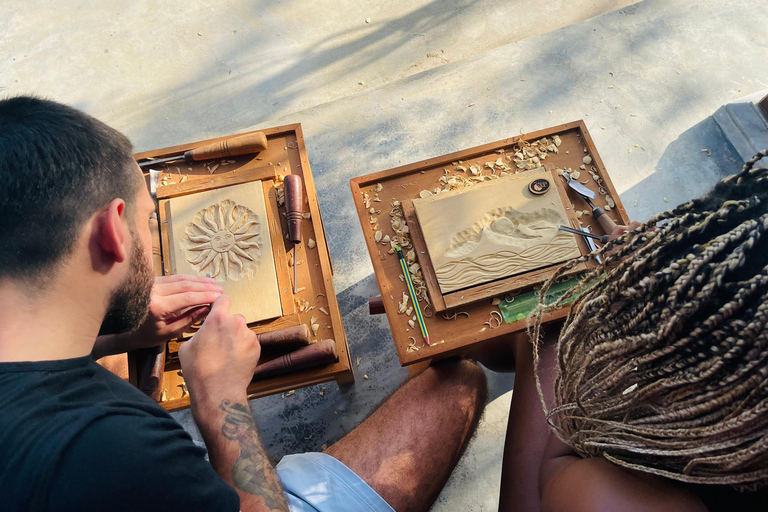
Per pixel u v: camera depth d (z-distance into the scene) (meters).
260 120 2.44
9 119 0.69
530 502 0.93
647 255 0.53
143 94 2.55
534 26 2.58
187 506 0.68
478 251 1.32
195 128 2.45
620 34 2.37
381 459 1.10
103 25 2.72
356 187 1.46
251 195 1.47
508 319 1.27
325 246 1.43
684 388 0.50
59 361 0.68
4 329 0.65
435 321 1.30
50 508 0.60
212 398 0.96
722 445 0.47
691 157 2.12
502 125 2.24
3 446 0.60
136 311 0.90
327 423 1.77
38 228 0.66
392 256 1.38
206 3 2.74
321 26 2.66
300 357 1.26
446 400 1.20
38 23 2.74
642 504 0.56
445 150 2.21
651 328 0.51
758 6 2.38
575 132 1.49
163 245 1.44
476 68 2.35
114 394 0.72
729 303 0.45
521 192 1.38
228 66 2.59
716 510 0.56
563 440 0.72
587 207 1.40
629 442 0.57
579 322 0.61
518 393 1.09
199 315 1.26
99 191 0.72
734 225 0.49
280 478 1.01
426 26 2.61
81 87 2.58
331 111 2.32
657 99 2.23
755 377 0.44
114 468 0.63
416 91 2.33
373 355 1.85
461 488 1.64
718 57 2.29
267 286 1.37
